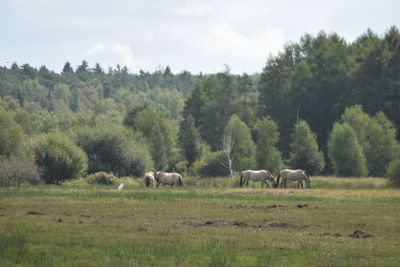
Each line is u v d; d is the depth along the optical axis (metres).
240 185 80.06
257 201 50.16
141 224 32.25
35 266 20.56
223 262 21.56
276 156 122.00
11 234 27.09
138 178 106.50
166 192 60.12
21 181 76.00
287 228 32.06
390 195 58.69
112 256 22.56
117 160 110.88
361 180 89.31
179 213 38.81
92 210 40.00
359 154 116.44
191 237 27.69
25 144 92.31
